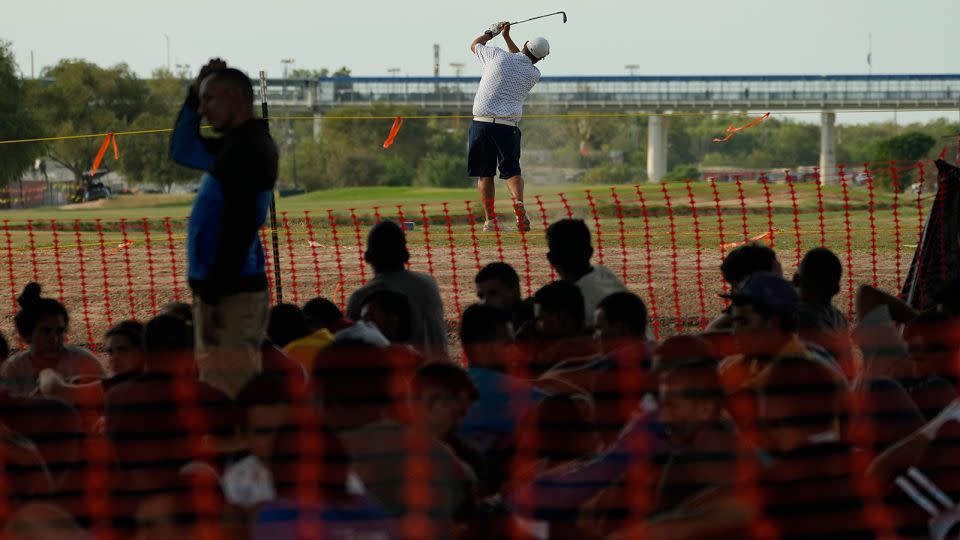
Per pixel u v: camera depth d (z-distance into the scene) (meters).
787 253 32.50
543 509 10.20
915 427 10.91
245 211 10.91
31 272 32.41
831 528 9.19
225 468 10.16
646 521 9.46
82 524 9.95
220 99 11.09
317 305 15.14
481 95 30.25
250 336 11.55
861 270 29.19
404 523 9.66
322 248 36.53
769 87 187.38
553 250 15.10
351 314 15.20
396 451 9.88
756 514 9.16
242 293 11.47
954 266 17.72
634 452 10.28
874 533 9.36
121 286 29.55
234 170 10.95
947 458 9.98
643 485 10.04
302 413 10.04
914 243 34.28
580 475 10.29
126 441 10.04
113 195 134.50
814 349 12.24
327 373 10.33
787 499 9.19
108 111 170.00
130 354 13.09
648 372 11.38
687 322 23.47
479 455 10.95
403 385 10.45
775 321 11.17
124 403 10.30
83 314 25.94
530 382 11.94
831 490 9.23
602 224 43.34
